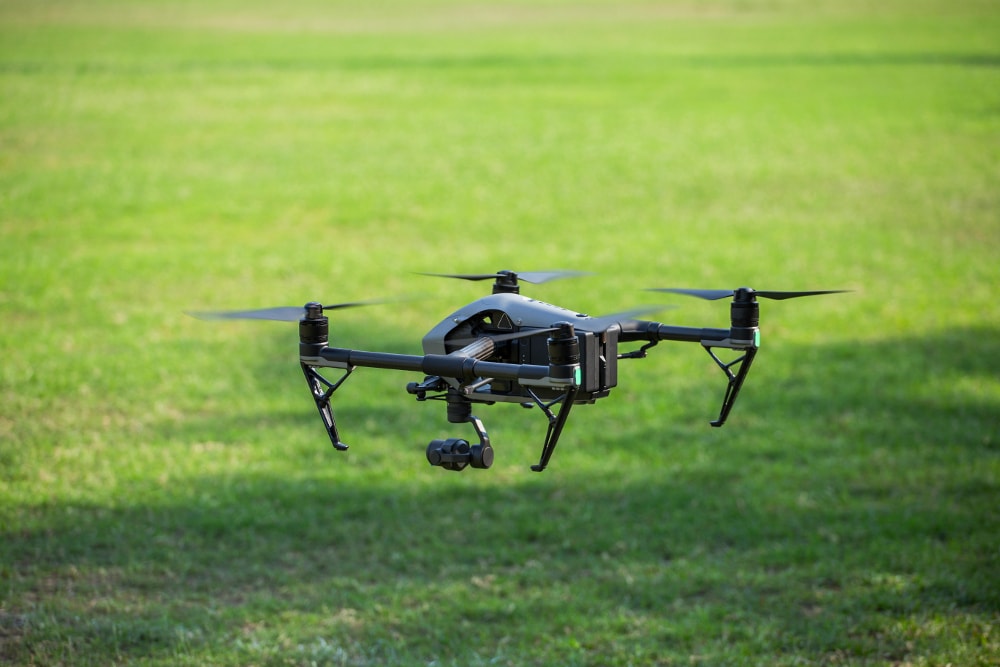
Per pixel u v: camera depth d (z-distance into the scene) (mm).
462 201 35688
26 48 76438
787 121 50062
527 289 25516
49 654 10445
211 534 13320
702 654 10562
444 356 5176
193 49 78188
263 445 16391
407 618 11344
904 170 39469
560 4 121562
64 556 12648
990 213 33031
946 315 23375
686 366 20391
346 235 31562
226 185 37812
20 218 32656
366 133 47844
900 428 16906
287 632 11031
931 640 10711
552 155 43125
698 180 38594
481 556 12836
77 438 16438
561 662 10438
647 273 27188
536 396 5082
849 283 26109
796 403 18250
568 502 14398
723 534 13359
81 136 46188
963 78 62094
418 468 15547
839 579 12047
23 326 22469
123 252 29141
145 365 20109
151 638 10875
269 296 25422
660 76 65375
